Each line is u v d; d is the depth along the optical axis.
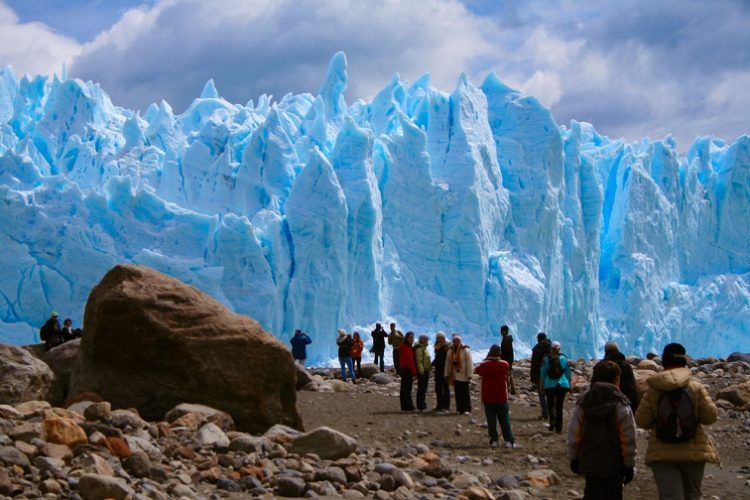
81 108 53.50
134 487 7.45
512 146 57.91
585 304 58.69
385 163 52.78
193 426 10.60
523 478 10.59
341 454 10.01
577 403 7.09
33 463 7.93
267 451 9.93
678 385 6.99
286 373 12.08
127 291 11.82
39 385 11.97
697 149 67.56
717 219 65.88
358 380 23.36
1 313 44.75
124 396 11.60
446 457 11.99
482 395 13.09
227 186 50.75
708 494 9.91
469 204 52.19
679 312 62.06
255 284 45.91
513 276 53.19
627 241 61.03
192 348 11.68
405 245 52.53
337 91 58.00
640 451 13.06
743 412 16.55
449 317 52.00
